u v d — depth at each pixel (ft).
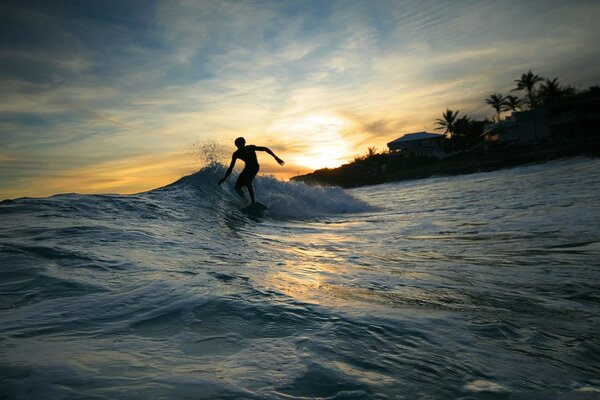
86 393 3.91
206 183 33.88
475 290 10.04
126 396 3.89
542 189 44.91
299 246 18.03
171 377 4.36
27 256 10.63
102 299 7.43
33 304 7.16
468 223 24.67
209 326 6.18
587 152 106.32
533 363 5.60
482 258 14.51
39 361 4.62
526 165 116.67
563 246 15.76
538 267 12.70
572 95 183.42
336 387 4.37
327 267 12.74
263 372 4.63
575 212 24.36
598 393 4.77
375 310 7.55
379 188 129.80
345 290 9.37
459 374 5.02
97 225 16.76
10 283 8.41
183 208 25.63
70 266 9.93
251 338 5.77
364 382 4.54
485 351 5.91
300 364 4.90
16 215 18.37
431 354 5.60
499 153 144.05
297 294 8.34
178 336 5.76
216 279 9.18
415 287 10.20
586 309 8.59
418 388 4.54
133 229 16.72
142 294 7.75
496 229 21.26
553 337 6.83
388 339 6.03
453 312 7.97
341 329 6.27
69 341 5.41
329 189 44.86
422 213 33.14
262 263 12.64
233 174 37.19
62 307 6.96
